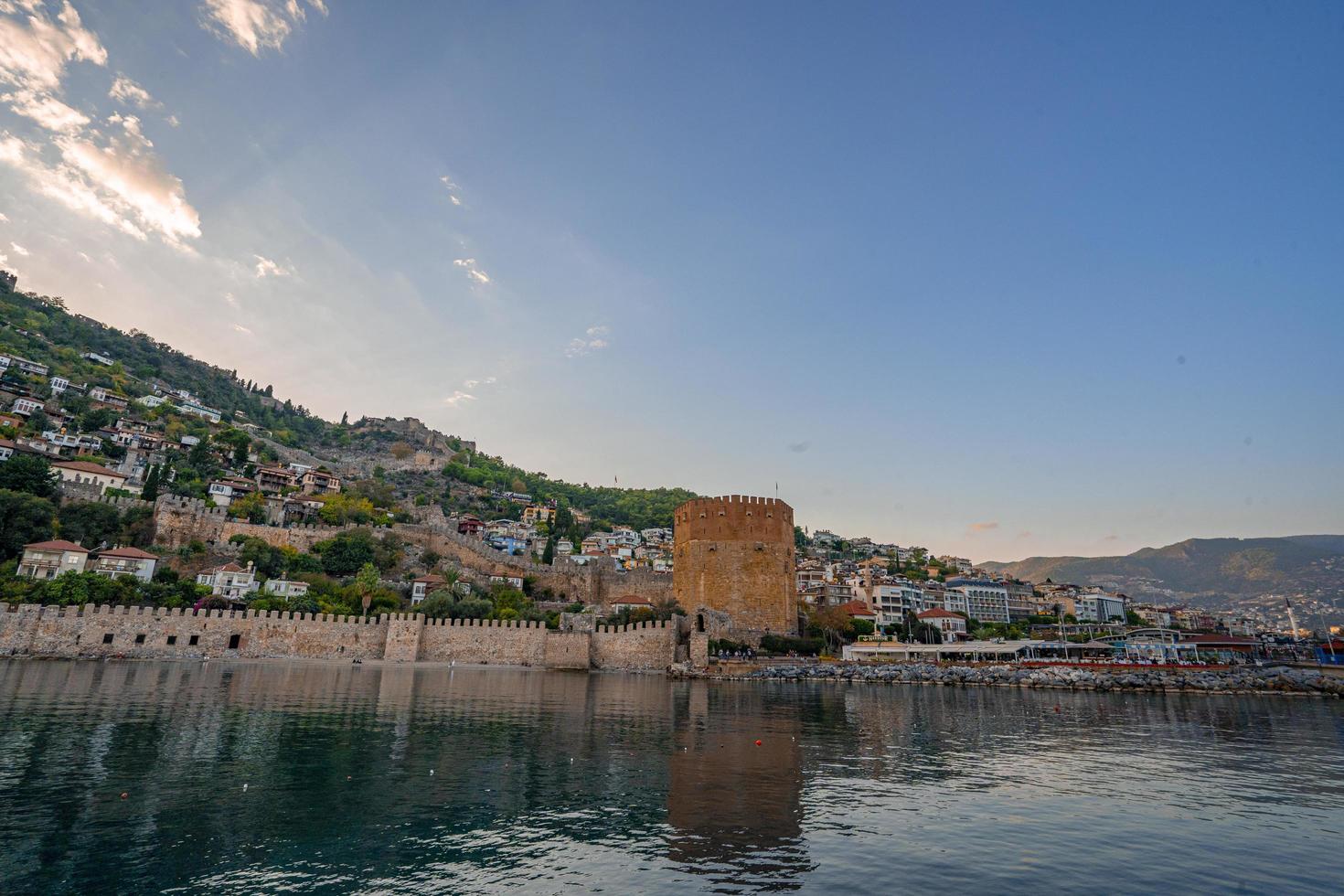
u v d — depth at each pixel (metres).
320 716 30.19
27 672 46.81
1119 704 45.88
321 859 13.06
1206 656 81.75
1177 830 16.09
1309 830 16.23
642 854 13.71
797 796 18.41
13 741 22.50
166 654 64.62
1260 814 17.62
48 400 141.50
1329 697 53.91
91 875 12.03
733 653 74.75
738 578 87.94
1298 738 30.84
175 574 79.31
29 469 82.81
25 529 74.88
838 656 83.00
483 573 110.00
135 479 108.94
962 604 150.25
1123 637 92.38
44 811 15.38
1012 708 42.38
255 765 20.25
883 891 12.09
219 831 14.48
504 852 13.67
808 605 109.56
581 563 119.31
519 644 74.44
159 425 156.25
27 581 66.69
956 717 36.91
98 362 187.75
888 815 16.84
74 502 86.62
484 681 53.34
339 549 100.56
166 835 14.14
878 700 46.09
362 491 158.00
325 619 71.25
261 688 40.91
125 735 24.09
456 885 12.02
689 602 89.12
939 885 12.41
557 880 12.35
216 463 139.00
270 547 93.94
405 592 95.75
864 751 25.66
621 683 56.56
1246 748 27.94
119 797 16.59
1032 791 19.69
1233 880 13.03
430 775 19.75
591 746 25.17
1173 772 22.81
